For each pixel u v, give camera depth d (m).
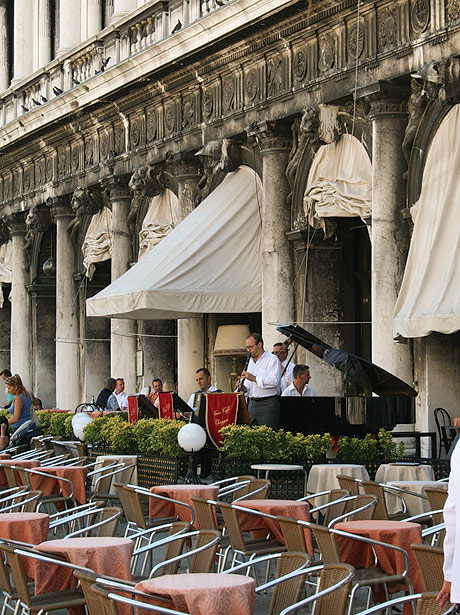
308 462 18.92
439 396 23.03
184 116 32.16
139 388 36.31
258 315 32.75
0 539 12.20
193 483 19.44
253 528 13.93
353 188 25.30
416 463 17.83
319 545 11.57
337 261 28.03
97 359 41.22
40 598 11.56
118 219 36.56
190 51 30.09
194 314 31.88
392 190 23.69
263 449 18.69
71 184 39.84
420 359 23.23
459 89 21.94
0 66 50.22
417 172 23.31
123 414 25.12
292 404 19.84
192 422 20.34
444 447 22.83
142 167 34.25
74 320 41.12
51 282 45.31
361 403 19.81
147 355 35.88
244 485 15.48
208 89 30.89
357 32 24.31
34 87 43.88
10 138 42.88
